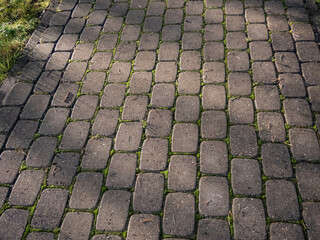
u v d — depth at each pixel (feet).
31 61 12.05
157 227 7.80
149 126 9.73
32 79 11.43
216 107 10.02
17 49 12.56
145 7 13.78
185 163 8.85
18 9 14.19
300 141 9.01
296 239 7.41
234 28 12.42
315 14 12.60
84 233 7.84
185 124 9.69
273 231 7.55
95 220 8.02
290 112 9.68
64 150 9.41
